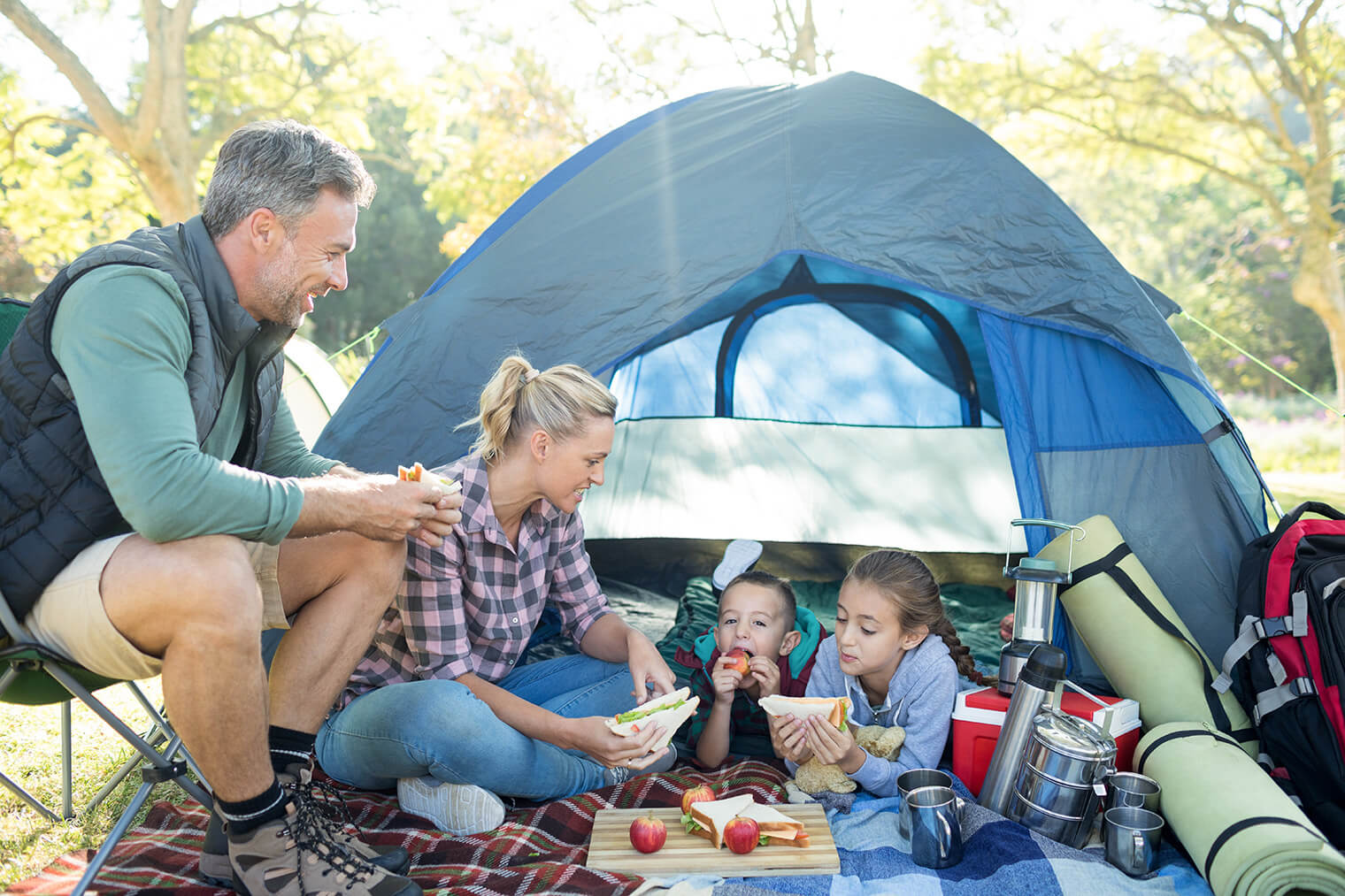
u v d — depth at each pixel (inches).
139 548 63.5
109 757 106.3
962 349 155.5
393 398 116.3
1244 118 503.2
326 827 68.4
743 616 102.3
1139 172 715.4
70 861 77.6
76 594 63.6
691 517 160.6
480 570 89.6
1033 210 116.3
